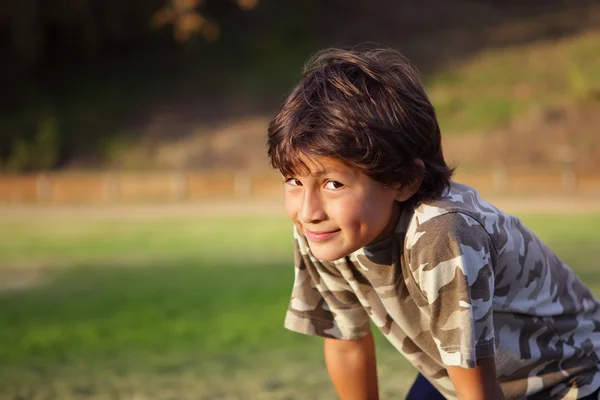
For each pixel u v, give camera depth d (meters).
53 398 4.44
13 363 5.61
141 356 5.75
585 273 9.18
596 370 2.25
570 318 2.27
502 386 2.24
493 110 33.84
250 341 6.20
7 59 37.38
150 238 15.56
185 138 33.41
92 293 9.16
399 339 2.29
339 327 2.38
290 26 40.41
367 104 1.82
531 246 2.17
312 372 4.94
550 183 26.86
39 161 32.16
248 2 37.44
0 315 7.71
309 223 1.88
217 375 4.94
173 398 4.33
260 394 4.33
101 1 37.88
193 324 6.99
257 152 32.34
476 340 1.91
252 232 16.42
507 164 30.91
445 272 1.90
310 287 2.37
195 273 10.70
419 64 38.00
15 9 36.34
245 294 8.67
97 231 17.12
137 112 35.25
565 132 32.47
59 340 6.47
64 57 38.53
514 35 40.53
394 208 1.98
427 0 43.56
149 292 9.05
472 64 37.81
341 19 41.44
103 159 32.56
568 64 37.19
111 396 4.47
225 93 36.50
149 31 39.28
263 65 38.31
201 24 37.09
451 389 2.34
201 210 22.62
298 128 1.80
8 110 35.34
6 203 26.38
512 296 2.12
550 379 2.22
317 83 1.86
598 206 21.66
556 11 43.09
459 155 31.23
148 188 27.58
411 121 1.86
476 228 1.94
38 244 14.80
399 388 4.27
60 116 34.94
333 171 1.82
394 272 2.07
